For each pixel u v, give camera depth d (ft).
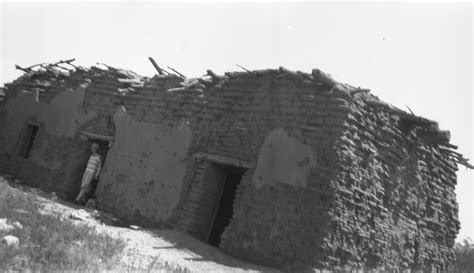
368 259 28.89
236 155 31.86
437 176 38.50
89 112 44.52
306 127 28.73
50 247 18.30
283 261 26.43
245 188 30.35
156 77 41.60
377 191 30.17
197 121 35.47
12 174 49.34
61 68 50.01
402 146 33.73
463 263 53.36
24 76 55.06
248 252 27.99
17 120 52.26
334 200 26.35
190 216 32.30
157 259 22.94
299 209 27.14
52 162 45.60
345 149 27.20
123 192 37.93
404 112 32.71
